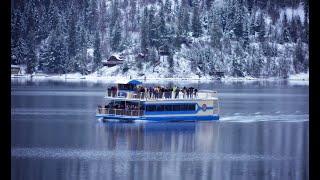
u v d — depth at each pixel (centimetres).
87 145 9950
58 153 9269
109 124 12088
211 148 9794
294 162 8788
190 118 12244
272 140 10525
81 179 7762
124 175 8019
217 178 7900
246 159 9000
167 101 12031
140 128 11581
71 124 12294
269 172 8219
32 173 8019
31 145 9888
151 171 8238
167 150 9619
